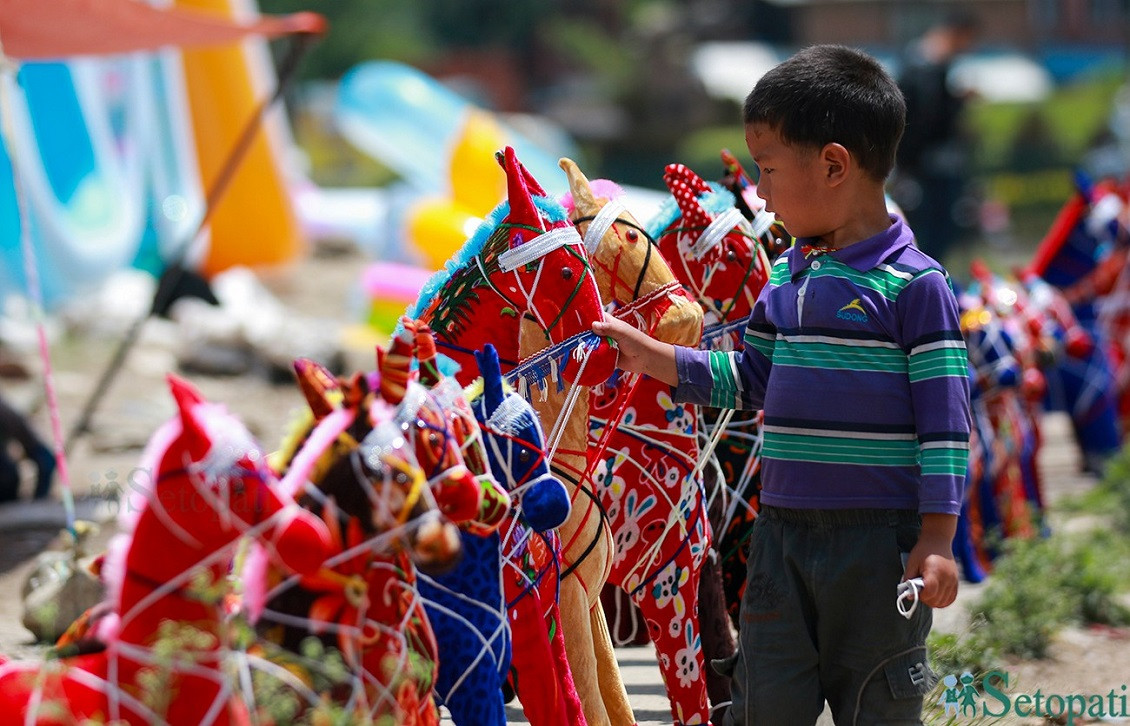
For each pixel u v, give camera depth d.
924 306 8.90
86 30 21.83
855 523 9.01
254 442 7.30
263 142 44.41
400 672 7.96
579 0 145.38
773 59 116.25
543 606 9.87
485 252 10.05
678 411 11.30
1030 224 64.88
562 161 10.85
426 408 7.95
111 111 40.34
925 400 8.80
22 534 20.25
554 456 10.21
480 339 10.07
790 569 9.27
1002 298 19.77
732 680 9.86
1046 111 103.81
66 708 7.09
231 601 7.74
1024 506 19.27
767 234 12.74
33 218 35.81
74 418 27.64
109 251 38.78
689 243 11.91
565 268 9.83
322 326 34.91
